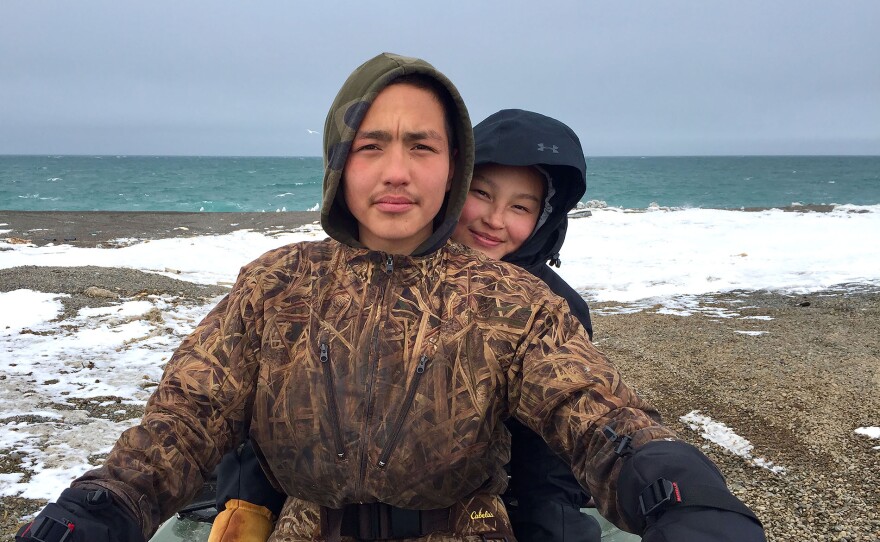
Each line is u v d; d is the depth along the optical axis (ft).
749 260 42.91
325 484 4.39
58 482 12.61
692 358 20.86
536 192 7.57
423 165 4.62
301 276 4.67
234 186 193.88
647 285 36.47
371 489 4.35
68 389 17.92
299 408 4.37
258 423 4.46
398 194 4.57
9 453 13.74
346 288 4.59
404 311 4.51
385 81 4.51
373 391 4.35
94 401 17.10
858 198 149.18
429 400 4.34
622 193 163.53
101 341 22.50
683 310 29.63
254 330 4.50
